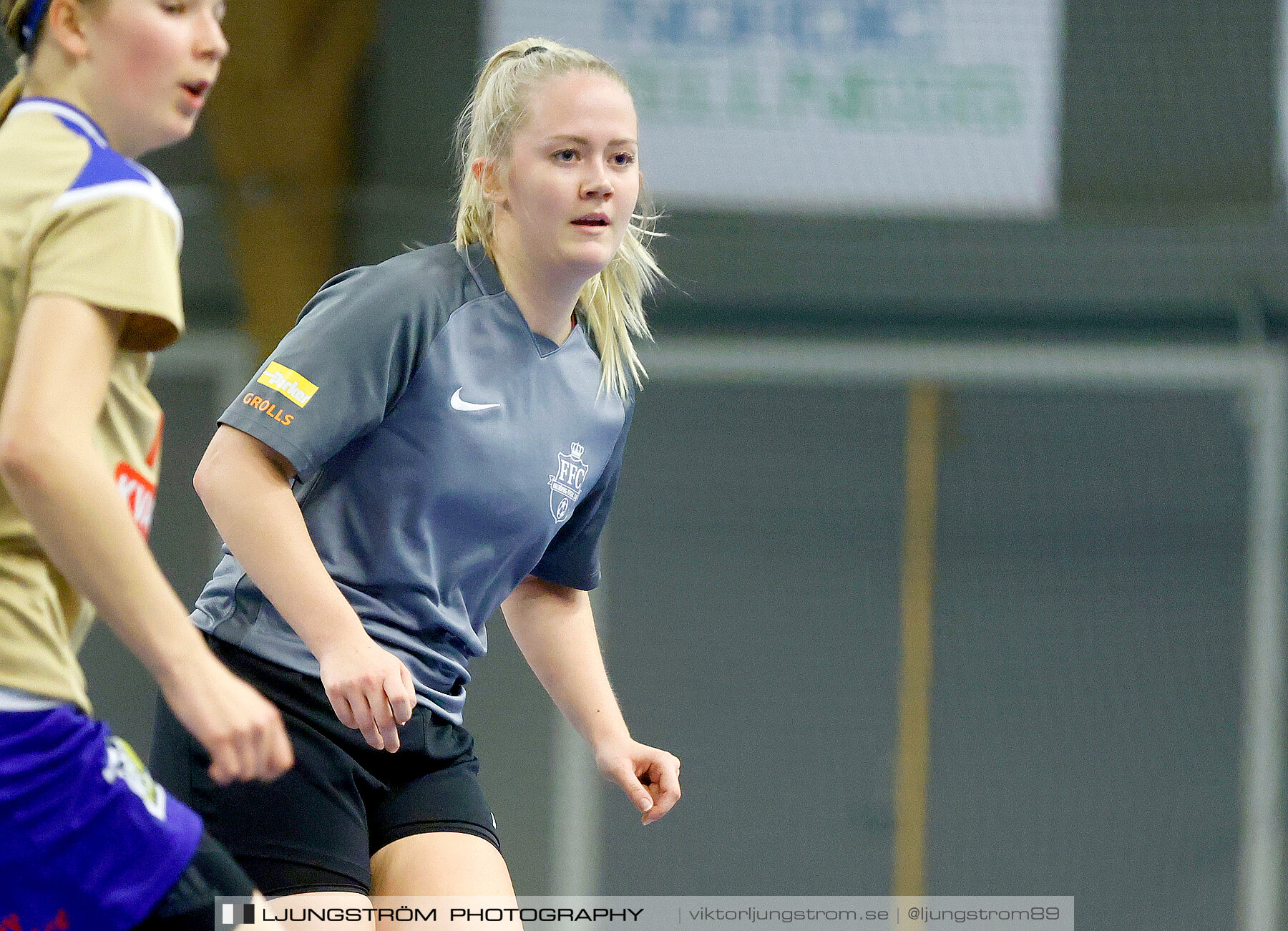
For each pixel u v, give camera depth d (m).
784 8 22.48
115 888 4.59
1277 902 20.73
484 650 6.57
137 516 4.66
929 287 22.36
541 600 7.26
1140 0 22.19
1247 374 21.70
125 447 4.58
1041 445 22.03
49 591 4.52
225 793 5.82
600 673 7.19
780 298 22.45
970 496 22.03
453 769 6.35
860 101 22.45
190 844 4.77
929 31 22.36
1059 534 21.84
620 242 6.29
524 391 6.25
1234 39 21.98
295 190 22.19
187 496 21.75
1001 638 21.70
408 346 5.91
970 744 21.48
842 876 21.23
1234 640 21.36
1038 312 22.19
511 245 6.26
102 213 4.37
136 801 4.66
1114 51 22.16
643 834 21.23
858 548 22.05
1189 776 21.12
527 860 21.03
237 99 22.22
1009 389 22.16
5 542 4.41
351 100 22.36
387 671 5.39
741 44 22.47
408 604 6.09
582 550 7.11
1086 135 22.23
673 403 22.44
